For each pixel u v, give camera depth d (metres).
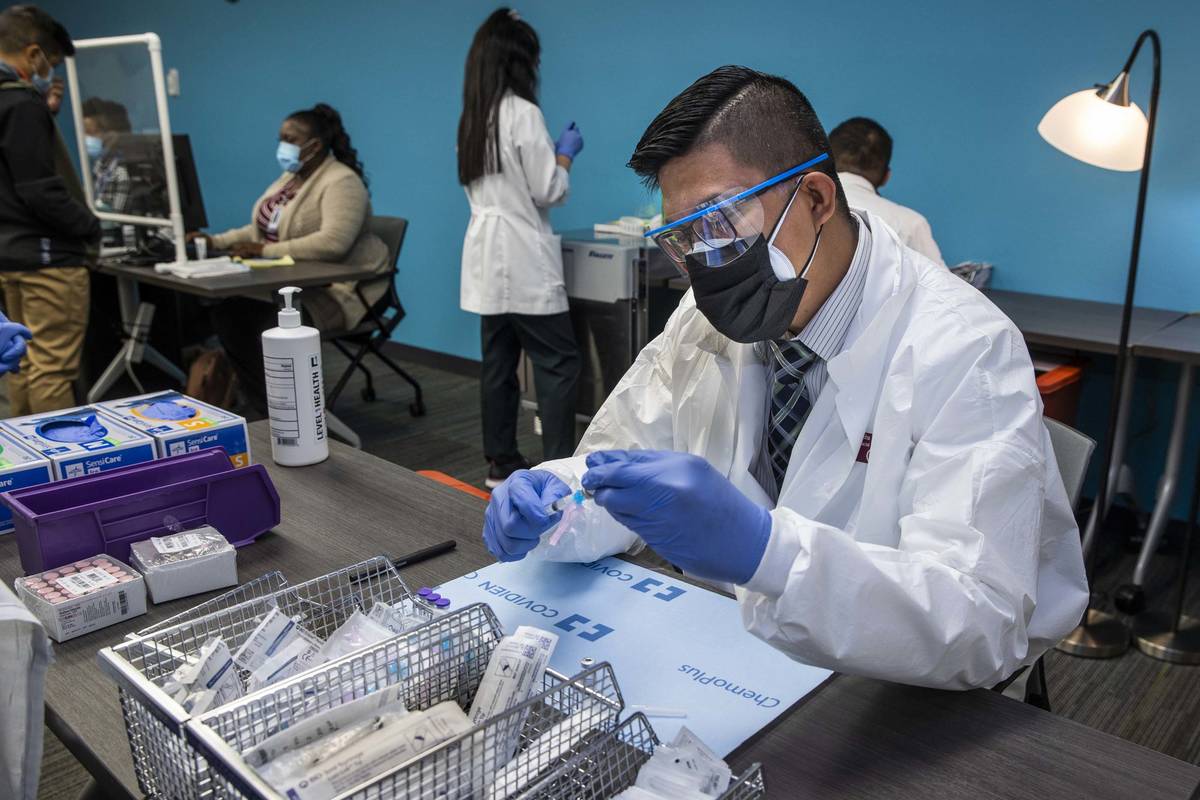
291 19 4.71
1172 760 0.67
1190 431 2.62
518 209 2.82
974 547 0.77
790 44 3.14
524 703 0.61
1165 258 2.59
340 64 4.56
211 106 5.40
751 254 0.84
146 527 0.98
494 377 3.03
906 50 2.90
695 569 0.72
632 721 0.65
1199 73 2.43
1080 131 2.02
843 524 0.99
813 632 0.70
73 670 0.80
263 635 0.73
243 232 3.89
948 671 0.73
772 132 0.83
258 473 1.04
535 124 2.74
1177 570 2.49
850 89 3.05
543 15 3.77
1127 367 2.33
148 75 3.05
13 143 2.64
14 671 0.63
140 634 0.73
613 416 1.25
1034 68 2.67
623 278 2.99
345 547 1.03
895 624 0.71
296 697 0.62
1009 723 0.72
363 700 0.60
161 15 5.53
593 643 0.83
